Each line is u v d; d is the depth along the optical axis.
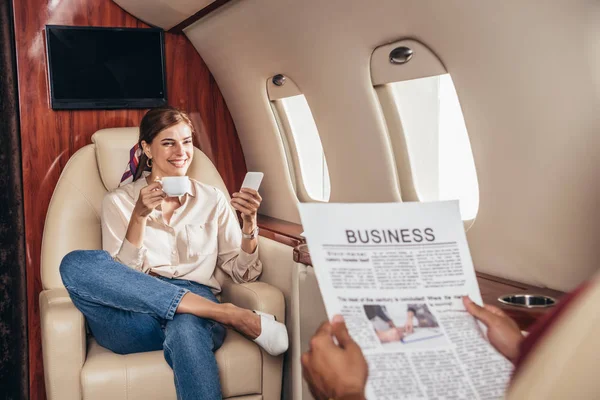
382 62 1.87
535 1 1.29
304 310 1.89
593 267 1.39
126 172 2.51
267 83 2.62
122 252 2.18
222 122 3.15
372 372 0.79
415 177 2.09
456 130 1.98
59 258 2.38
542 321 0.71
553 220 1.47
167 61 3.00
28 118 2.74
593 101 1.28
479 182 1.68
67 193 2.47
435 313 0.85
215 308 2.03
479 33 1.46
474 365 0.81
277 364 2.14
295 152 2.81
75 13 2.79
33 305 2.79
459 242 0.91
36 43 2.73
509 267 1.64
